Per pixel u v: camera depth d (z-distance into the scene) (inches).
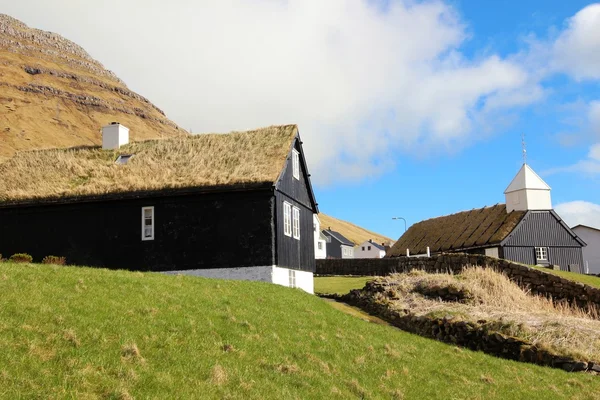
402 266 1525.6
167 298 573.6
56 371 353.4
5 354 358.9
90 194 1056.8
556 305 960.3
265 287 797.9
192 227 1019.9
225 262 995.3
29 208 1096.2
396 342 661.9
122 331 443.8
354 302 1008.2
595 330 722.8
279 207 1039.6
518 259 1883.6
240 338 505.0
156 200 1043.3
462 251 2060.8
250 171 1032.8
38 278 550.9
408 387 499.5
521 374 602.5
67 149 1315.2
